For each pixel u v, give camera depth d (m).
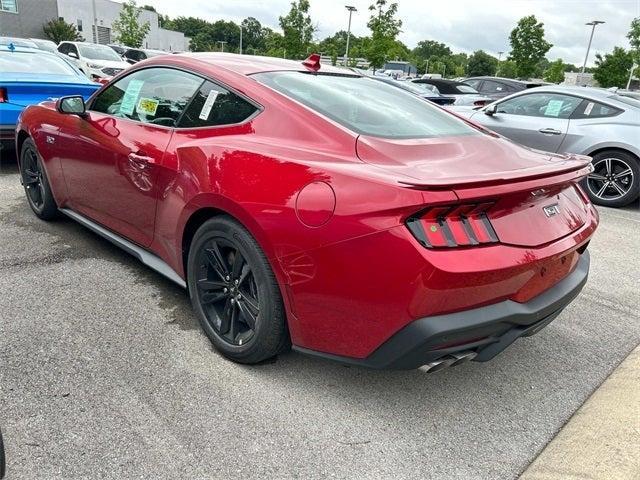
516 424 2.48
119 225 3.55
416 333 2.05
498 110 8.18
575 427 2.45
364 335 2.19
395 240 2.00
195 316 3.19
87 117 3.69
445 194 1.97
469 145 2.66
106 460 2.07
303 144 2.48
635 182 6.91
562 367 2.99
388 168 2.19
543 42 35.12
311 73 3.18
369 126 2.60
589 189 7.33
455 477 2.13
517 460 2.25
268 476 2.06
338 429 2.35
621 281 4.36
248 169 2.47
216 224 2.62
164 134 3.06
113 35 54.22
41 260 3.83
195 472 2.05
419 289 1.99
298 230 2.24
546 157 2.78
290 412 2.43
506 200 2.16
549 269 2.38
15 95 5.77
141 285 3.54
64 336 2.88
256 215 2.37
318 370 2.76
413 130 2.69
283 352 2.84
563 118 7.48
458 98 13.30
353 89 3.10
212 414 2.37
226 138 2.72
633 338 3.37
